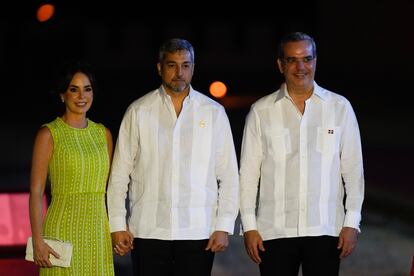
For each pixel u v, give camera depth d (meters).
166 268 7.61
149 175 7.58
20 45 33.91
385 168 19.39
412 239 13.32
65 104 7.52
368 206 15.78
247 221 7.67
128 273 11.17
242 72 43.88
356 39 42.00
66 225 7.38
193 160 7.57
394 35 40.56
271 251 7.66
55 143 7.39
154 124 7.58
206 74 43.12
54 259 7.28
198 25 46.38
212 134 7.60
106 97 31.72
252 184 7.72
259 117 7.67
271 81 39.69
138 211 7.61
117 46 45.00
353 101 34.38
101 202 7.51
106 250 7.55
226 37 46.25
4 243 9.14
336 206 7.64
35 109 30.30
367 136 24.75
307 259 7.62
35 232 7.33
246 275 11.37
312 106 7.62
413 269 7.89
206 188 7.59
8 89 33.19
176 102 7.63
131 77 40.06
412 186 17.25
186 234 7.53
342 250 7.57
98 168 7.45
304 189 7.57
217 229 7.58
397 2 40.47
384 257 12.23
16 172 19.02
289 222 7.59
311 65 7.50
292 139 7.60
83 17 43.59
